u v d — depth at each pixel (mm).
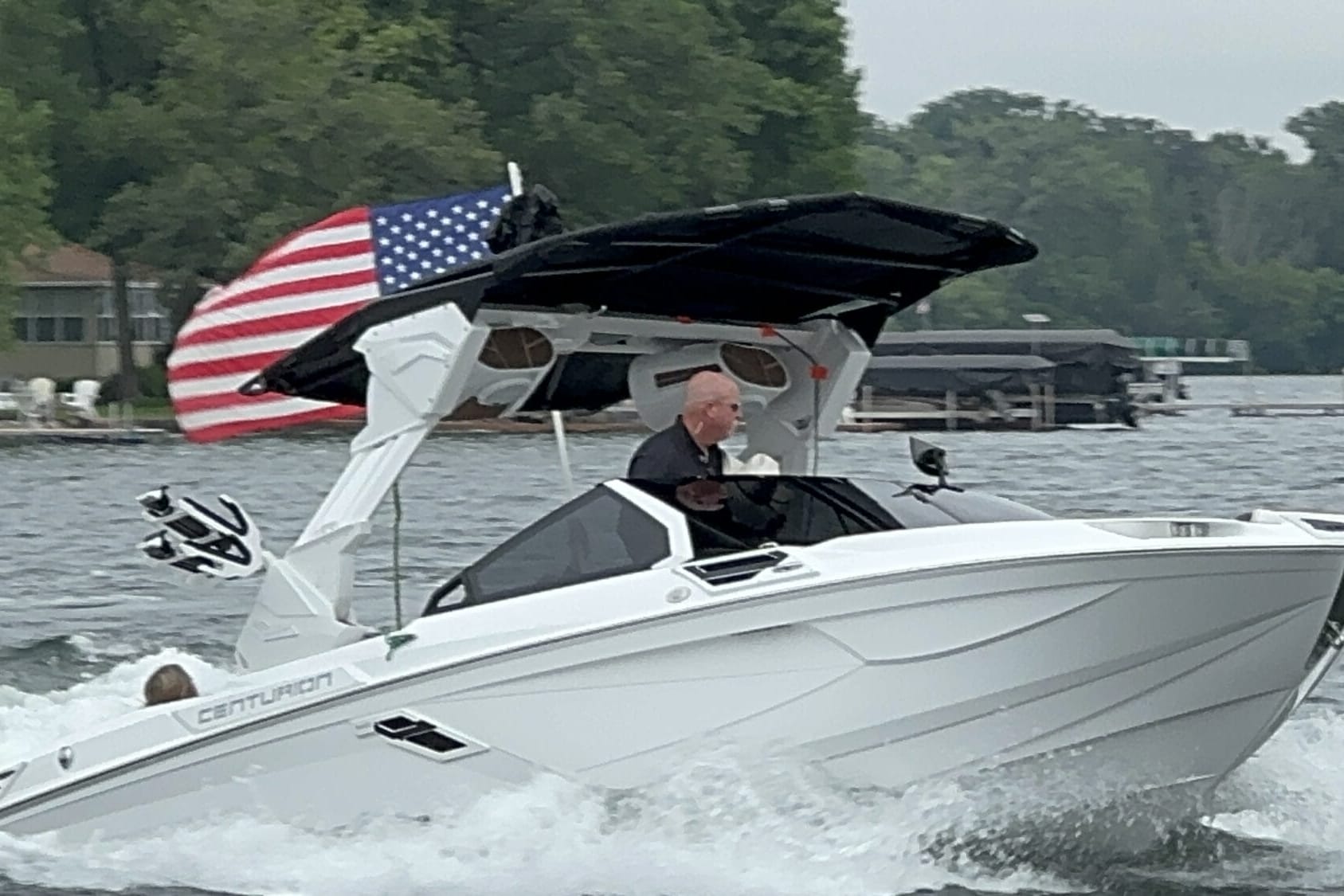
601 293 18078
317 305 22844
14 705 23922
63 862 17188
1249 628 15789
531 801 16109
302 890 16250
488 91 124812
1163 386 130250
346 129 111938
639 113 124125
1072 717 15781
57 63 117438
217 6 113312
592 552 16547
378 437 17859
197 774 17078
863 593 15531
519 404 18688
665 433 17484
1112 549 15383
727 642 15766
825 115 133875
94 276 126500
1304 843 17469
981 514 17141
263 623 18109
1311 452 79812
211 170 110938
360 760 16594
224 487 59156
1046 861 16344
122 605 33344
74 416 97812
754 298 18734
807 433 19703
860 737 15711
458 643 16375
